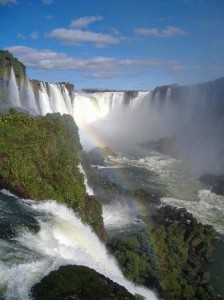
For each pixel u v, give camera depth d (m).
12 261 16.34
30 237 18.91
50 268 16.66
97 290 15.76
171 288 25.84
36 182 26.73
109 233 31.66
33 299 14.48
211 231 34.31
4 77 60.53
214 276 29.17
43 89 70.56
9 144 27.95
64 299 14.77
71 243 22.47
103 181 42.53
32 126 31.64
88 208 28.28
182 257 29.83
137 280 24.56
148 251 28.14
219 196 46.25
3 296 14.35
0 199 23.22
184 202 43.88
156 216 35.91
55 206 25.84
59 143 32.38
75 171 30.72
